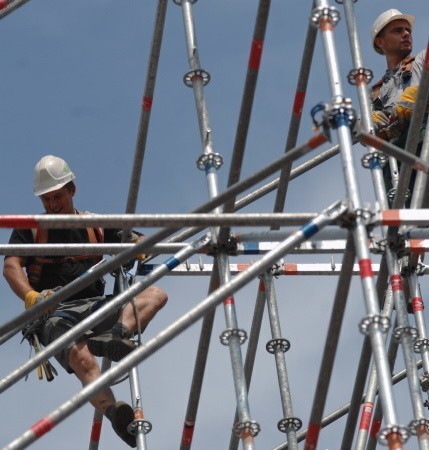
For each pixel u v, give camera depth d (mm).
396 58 28375
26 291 26438
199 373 24391
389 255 23734
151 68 25859
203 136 24266
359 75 25141
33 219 19797
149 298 26516
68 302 26844
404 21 28484
